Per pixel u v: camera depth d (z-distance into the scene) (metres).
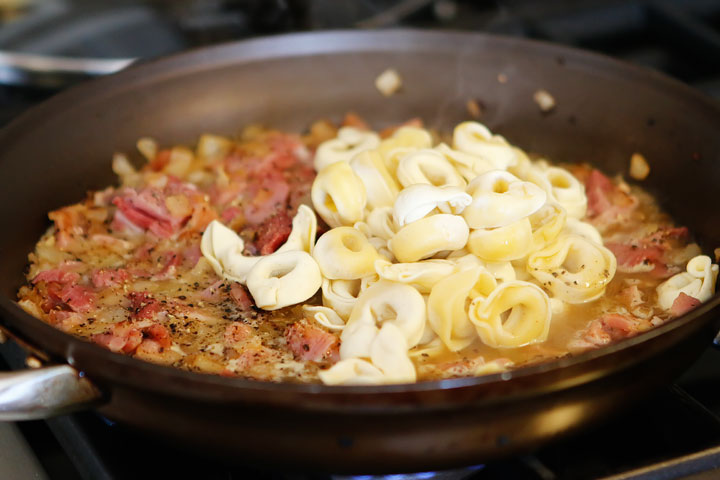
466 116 0.54
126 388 0.34
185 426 0.35
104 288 0.43
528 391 0.33
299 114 0.54
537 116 0.52
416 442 0.34
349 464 0.35
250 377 0.38
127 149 0.50
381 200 0.44
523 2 0.68
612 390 0.35
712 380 0.44
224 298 0.43
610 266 0.42
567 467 0.38
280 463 0.35
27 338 0.36
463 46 0.52
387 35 0.53
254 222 0.47
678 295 0.41
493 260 0.41
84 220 0.46
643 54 0.64
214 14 0.63
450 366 0.38
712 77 0.61
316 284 0.42
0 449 0.40
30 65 0.59
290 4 0.61
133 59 0.60
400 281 0.39
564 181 0.48
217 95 0.52
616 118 0.50
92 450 0.39
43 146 0.46
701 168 0.46
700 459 0.38
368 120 0.54
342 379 0.37
